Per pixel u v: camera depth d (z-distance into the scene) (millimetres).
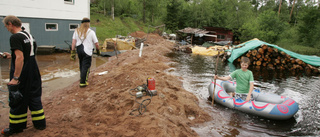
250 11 30719
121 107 3939
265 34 20484
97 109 3922
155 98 4359
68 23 12359
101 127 3180
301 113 4789
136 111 3746
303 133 3873
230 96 4977
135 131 3047
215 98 5141
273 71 9836
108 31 20688
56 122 3402
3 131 2920
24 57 2732
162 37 23344
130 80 5414
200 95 5648
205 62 10977
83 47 5078
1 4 9156
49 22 11258
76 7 12617
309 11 23703
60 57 9602
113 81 5551
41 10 10750
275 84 7344
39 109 2986
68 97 4605
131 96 4363
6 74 6418
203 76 7773
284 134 3803
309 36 23422
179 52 14523
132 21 30203
